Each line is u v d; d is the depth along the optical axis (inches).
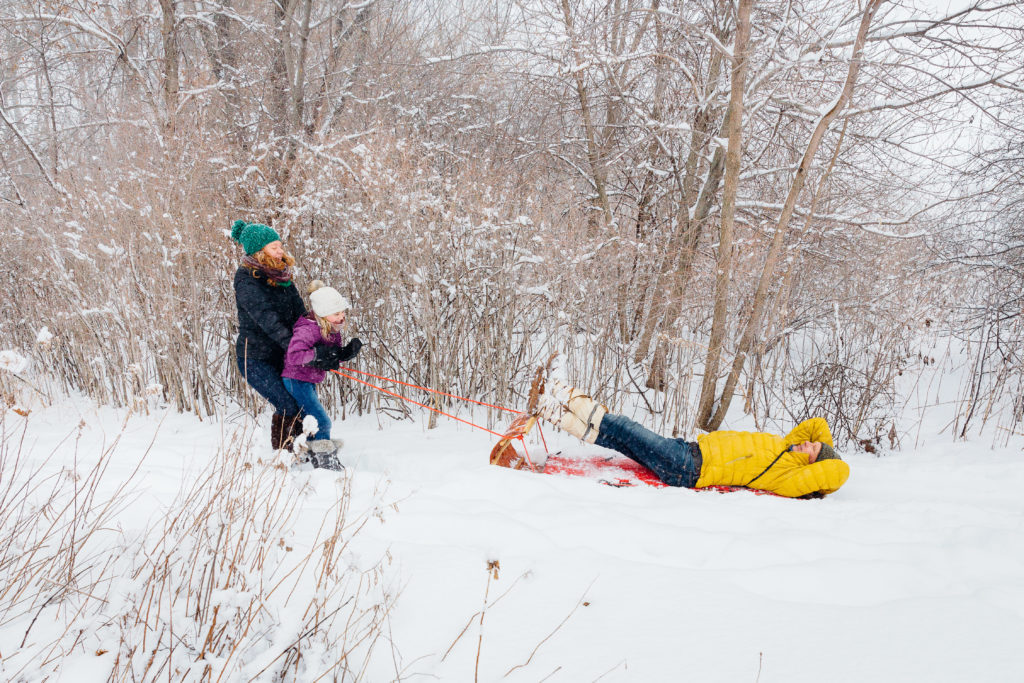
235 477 96.0
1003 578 89.8
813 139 171.0
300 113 290.4
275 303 144.9
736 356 182.5
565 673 66.8
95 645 66.1
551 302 195.2
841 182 248.5
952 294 275.1
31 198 251.9
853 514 117.8
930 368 255.1
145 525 90.6
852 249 248.7
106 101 302.7
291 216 193.2
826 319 258.5
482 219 191.0
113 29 314.5
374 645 71.0
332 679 66.1
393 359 208.2
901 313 237.5
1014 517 113.8
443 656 69.8
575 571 88.0
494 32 364.8
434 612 77.4
